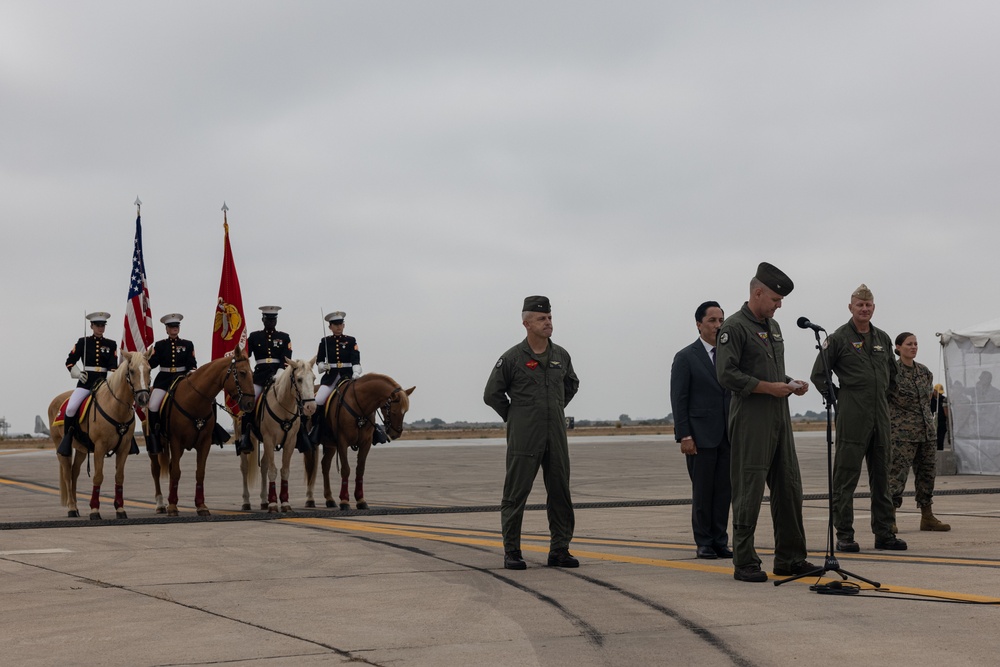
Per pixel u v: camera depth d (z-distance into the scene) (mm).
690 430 9992
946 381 22516
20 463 33938
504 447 51250
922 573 8570
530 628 6645
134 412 14820
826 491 18094
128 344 19031
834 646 5980
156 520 14219
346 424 16047
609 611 7172
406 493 19922
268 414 15516
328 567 9438
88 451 14797
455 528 12977
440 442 64938
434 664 5715
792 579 8188
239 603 7602
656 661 5746
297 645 6191
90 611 7324
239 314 19141
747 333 8438
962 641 6035
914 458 11812
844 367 10352
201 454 15250
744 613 7000
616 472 25859
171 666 5703
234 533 12398
